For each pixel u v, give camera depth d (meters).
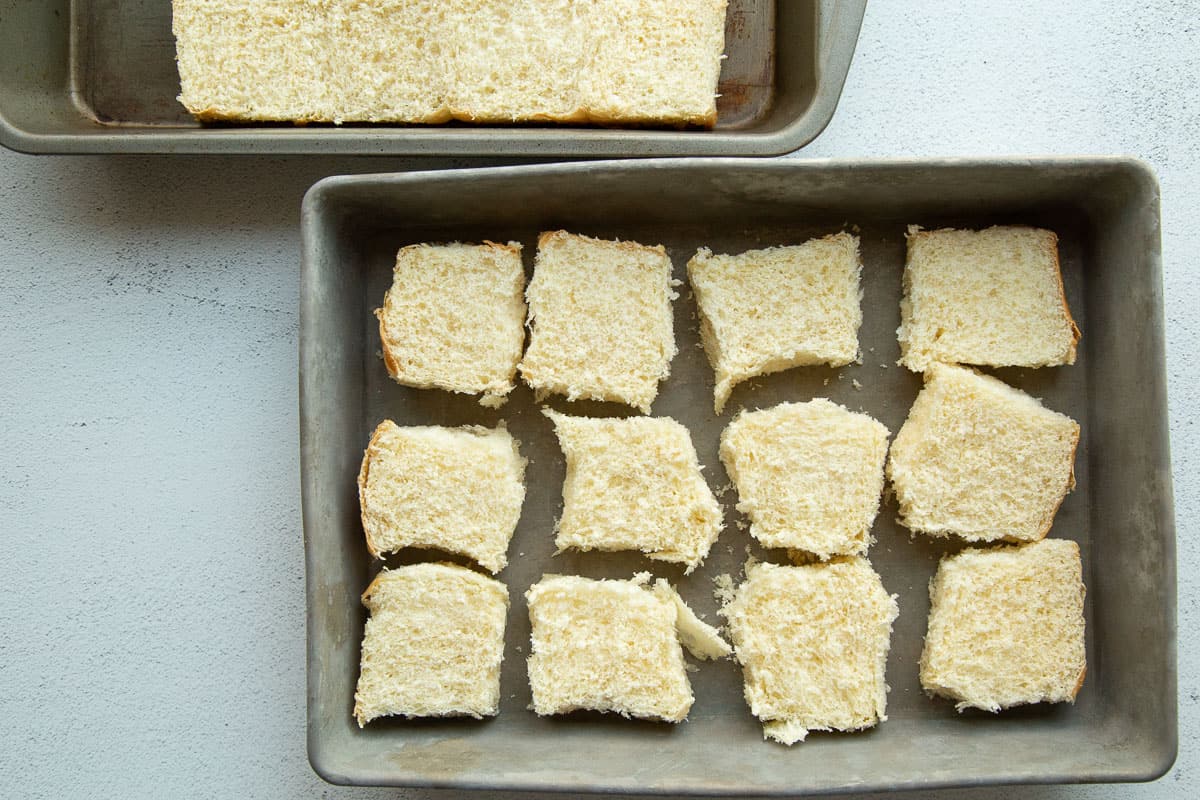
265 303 0.68
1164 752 0.60
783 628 0.63
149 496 0.67
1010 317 0.64
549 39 0.64
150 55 0.67
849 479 0.63
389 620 0.63
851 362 0.65
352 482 0.64
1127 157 0.60
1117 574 0.63
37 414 0.68
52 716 0.67
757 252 0.64
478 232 0.66
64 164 0.68
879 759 0.62
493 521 0.64
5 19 0.65
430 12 0.65
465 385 0.64
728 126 0.66
